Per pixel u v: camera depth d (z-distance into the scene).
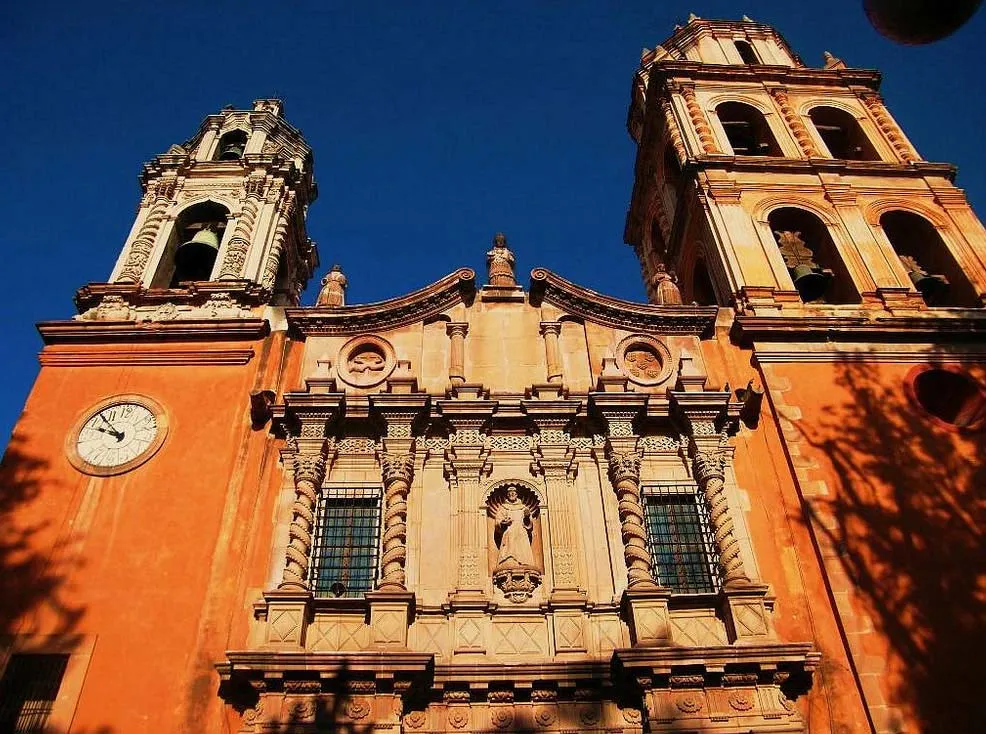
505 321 18.27
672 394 16.06
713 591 14.30
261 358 17.47
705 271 23.08
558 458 15.51
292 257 23.47
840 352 17.83
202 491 15.13
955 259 20.84
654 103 26.41
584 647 13.15
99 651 13.13
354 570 14.43
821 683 13.00
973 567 14.41
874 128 24.95
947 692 12.94
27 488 15.10
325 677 12.09
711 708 12.30
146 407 16.47
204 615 13.54
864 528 14.87
